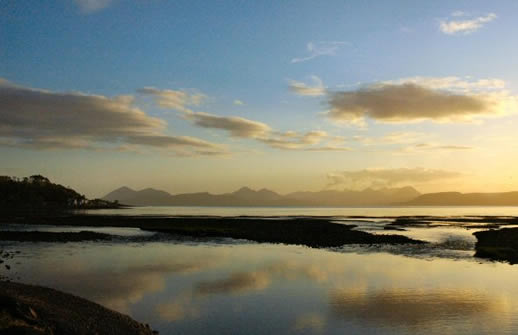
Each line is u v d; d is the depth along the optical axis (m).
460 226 85.44
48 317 15.69
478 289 24.97
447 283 26.58
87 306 18.78
